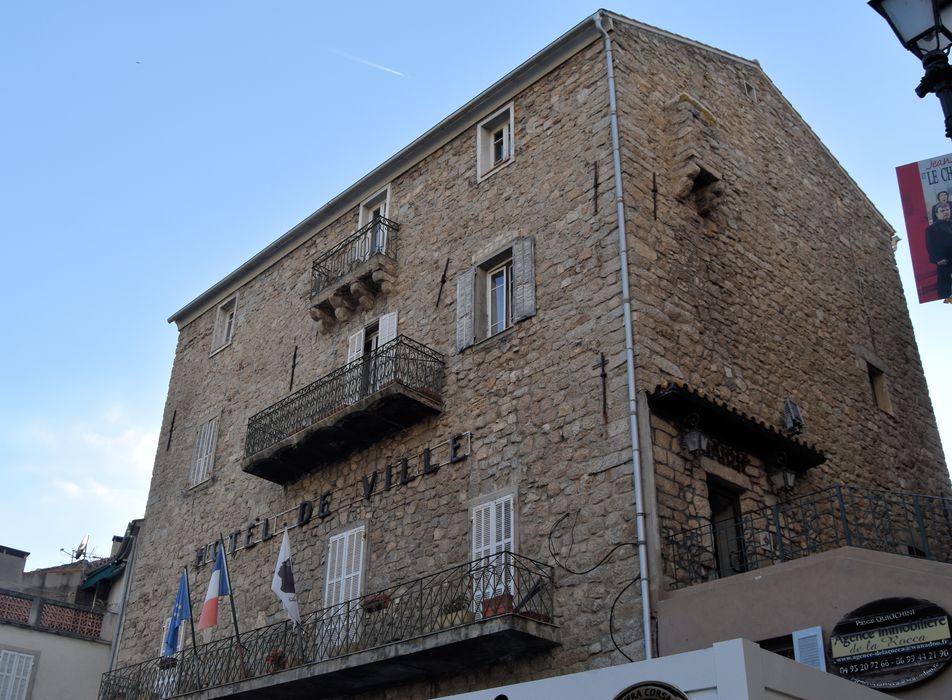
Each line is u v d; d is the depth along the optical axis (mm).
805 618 10492
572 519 13000
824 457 14766
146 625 20500
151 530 22109
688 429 13422
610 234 14453
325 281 19719
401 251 18609
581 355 13992
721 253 16109
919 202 10172
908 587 9891
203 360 23516
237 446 20641
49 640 23016
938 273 9828
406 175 19531
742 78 19281
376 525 16062
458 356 16094
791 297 17484
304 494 18016
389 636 14258
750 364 15586
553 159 16125
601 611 12125
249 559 18562
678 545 12305
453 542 14531
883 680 9734
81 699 22922
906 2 8375
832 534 15273
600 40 16344
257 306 22375
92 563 30922
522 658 12758
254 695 15641
